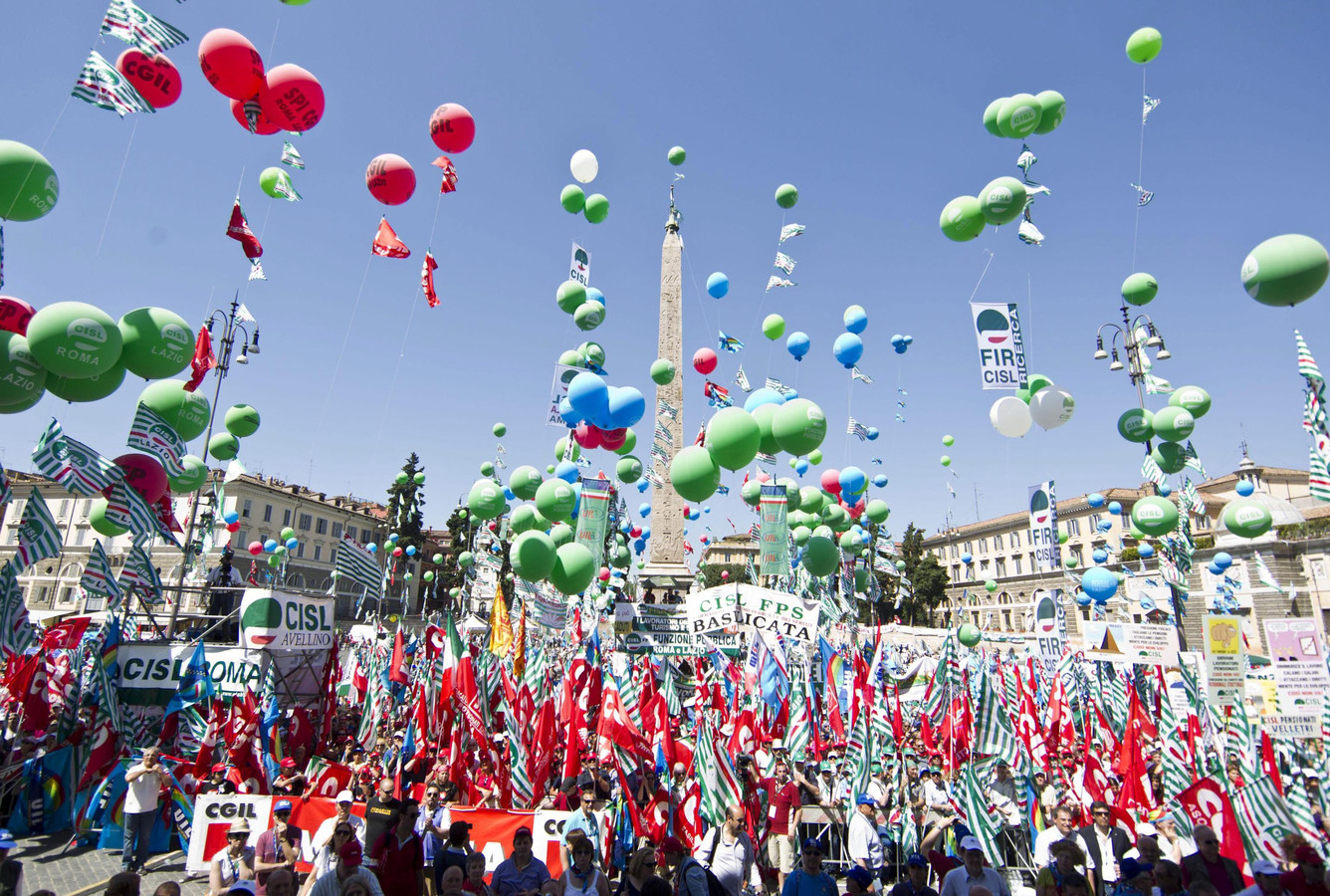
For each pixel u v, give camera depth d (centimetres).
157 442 922
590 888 585
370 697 1236
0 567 757
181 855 916
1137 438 1259
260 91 739
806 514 1623
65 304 704
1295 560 3122
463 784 891
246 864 654
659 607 1189
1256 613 3138
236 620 1499
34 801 994
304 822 796
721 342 1489
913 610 5441
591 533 1202
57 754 1021
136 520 887
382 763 1058
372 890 523
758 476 1620
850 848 808
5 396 703
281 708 1209
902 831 884
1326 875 526
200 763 960
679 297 3069
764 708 1101
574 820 764
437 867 634
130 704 1039
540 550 997
